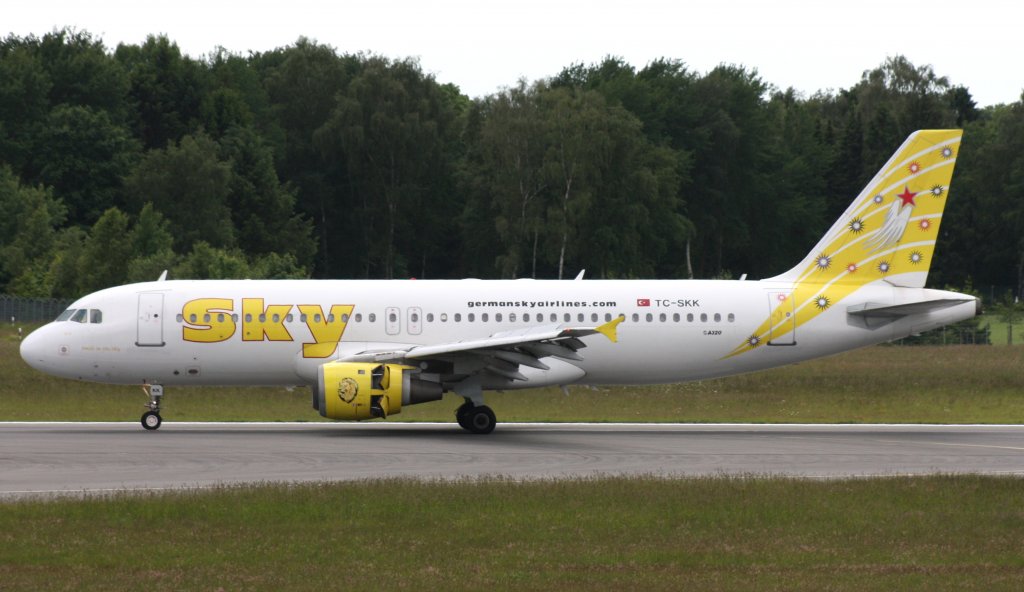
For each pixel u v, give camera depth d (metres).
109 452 48.66
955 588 26.38
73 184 177.00
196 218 165.50
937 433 60.69
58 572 27.36
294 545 30.09
